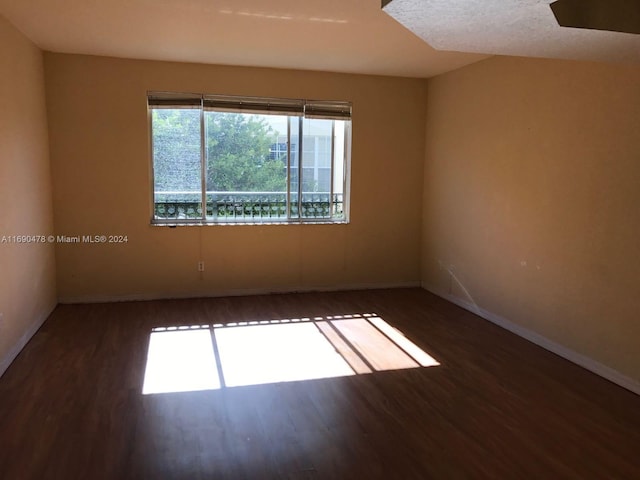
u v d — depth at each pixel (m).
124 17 3.72
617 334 3.49
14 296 3.81
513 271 4.58
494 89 4.79
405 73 5.76
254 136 5.68
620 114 3.41
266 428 2.84
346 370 3.70
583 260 3.76
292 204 5.93
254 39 4.31
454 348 4.18
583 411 3.10
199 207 5.61
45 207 4.83
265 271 5.82
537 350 4.15
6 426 2.81
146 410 3.03
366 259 6.16
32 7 3.49
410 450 2.64
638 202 3.29
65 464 2.46
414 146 6.14
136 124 5.23
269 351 4.05
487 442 2.73
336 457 2.56
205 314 5.01
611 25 2.29
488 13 2.13
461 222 5.41
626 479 2.42
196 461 2.50
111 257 5.34
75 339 4.24
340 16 3.64
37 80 4.65
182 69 5.30
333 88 5.78
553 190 4.05
